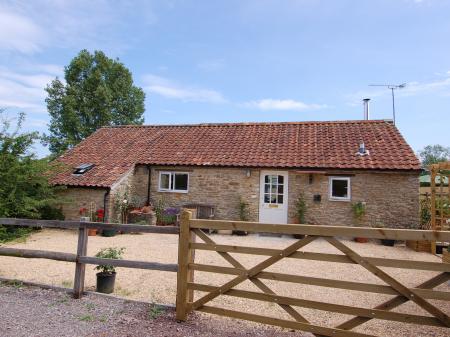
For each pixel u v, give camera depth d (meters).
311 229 3.99
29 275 6.84
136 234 13.35
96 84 32.44
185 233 4.63
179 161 15.16
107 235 12.73
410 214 12.64
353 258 3.83
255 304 5.39
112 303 5.10
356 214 12.95
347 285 3.87
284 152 14.76
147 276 6.98
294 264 8.44
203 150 15.98
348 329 3.88
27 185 12.53
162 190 15.43
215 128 18.44
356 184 13.24
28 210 12.02
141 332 4.13
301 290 6.28
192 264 4.60
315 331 3.96
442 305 5.65
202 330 4.24
